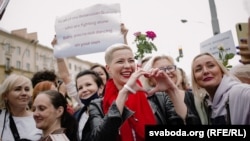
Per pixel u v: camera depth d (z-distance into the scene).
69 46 2.96
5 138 2.28
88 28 2.90
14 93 2.41
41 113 2.10
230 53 3.24
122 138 1.85
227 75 2.02
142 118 1.86
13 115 2.44
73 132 2.14
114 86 1.99
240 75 2.27
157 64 2.22
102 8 2.89
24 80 2.48
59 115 2.15
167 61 2.25
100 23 2.87
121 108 1.70
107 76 3.29
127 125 1.87
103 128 1.67
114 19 2.85
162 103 2.01
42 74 3.24
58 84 3.26
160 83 1.83
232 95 1.84
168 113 1.96
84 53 2.90
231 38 3.25
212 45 3.48
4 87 2.44
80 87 2.43
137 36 3.05
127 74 1.91
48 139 2.00
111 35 2.83
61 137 2.01
